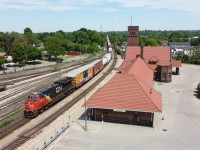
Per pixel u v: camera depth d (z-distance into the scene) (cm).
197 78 8450
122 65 7962
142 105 4144
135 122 4294
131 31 9406
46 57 14050
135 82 4391
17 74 9006
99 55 16288
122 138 3756
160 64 7906
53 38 16450
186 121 4478
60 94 5516
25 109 4509
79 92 6406
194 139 3756
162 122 4409
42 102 4744
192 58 12200
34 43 17475
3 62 10206
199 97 6050
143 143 3603
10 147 3412
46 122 4322
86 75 7262
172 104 5469
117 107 4212
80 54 15975
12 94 6266
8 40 13525
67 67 10712
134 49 8562
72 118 4566
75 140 3681
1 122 4281
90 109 4603
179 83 7606
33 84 7338
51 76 8569
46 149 3406
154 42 16700
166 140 3706
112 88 4419
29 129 4019
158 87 7044
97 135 3856
